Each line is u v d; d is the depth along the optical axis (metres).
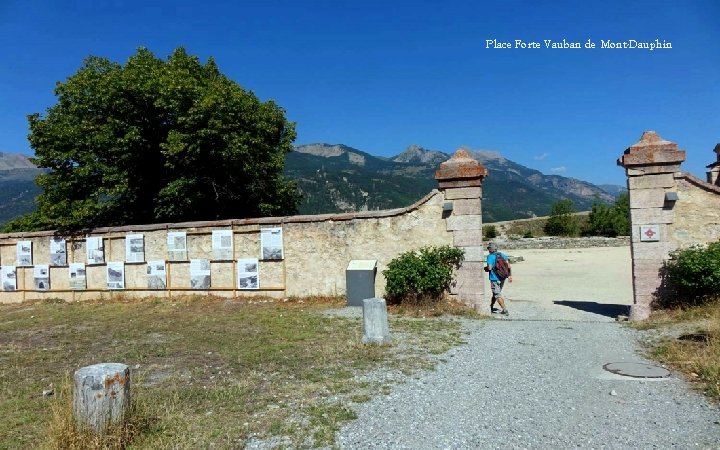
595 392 5.63
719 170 16.69
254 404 5.48
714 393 5.39
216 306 13.21
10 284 16.55
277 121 20.73
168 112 17.25
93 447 4.11
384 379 6.25
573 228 41.72
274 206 19.48
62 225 15.90
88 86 16.89
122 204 17.56
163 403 5.54
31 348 9.10
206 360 7.66
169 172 17.64
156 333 10.05
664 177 10.66
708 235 10.44
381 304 8.30
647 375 6.21
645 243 10.73
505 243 36.09
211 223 14.30
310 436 4.56
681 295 10.42
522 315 11.67
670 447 4.18
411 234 12.52
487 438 4.43
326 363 7.13
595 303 13.27
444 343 8.30
